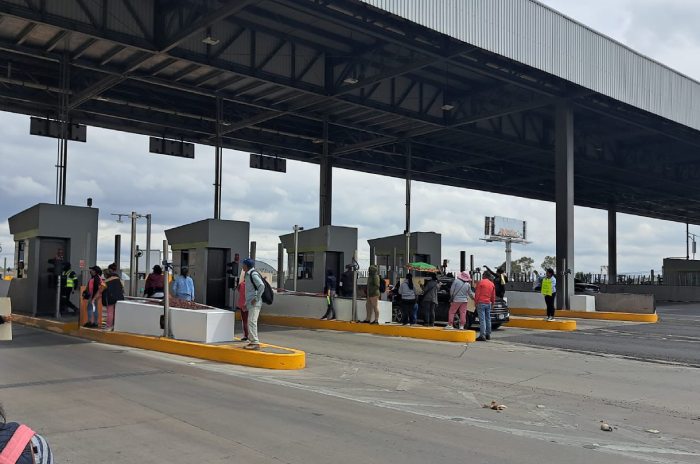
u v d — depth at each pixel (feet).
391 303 65.62
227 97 90.99
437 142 121.80
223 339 45.42
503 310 67.41
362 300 66.33
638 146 133.18
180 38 65.51
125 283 91.71
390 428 24.57
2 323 10.97
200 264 79.10
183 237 82.99
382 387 34.32
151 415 25.81
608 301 91.35
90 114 103.65
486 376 38.68
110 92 95.14
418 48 73.61
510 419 27.30
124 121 108.27
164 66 78.79
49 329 60.64
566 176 92.02
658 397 33.09
